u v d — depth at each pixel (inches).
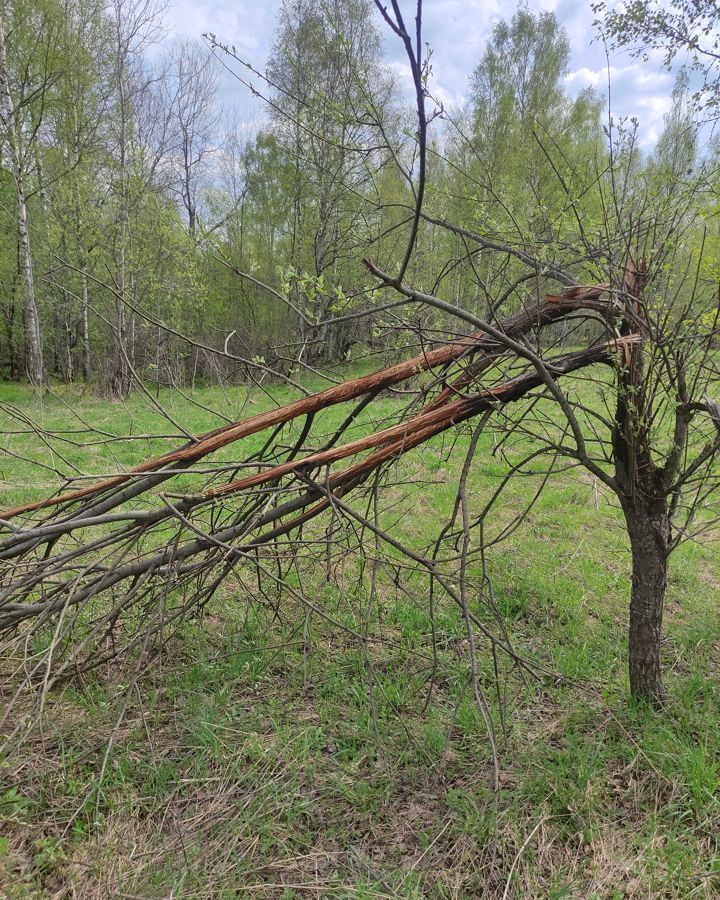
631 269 96.1
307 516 108.9
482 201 103.8
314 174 585.0
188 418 434.9
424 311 107.0
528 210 98.6
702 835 84.4
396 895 75.1
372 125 75.0
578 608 155.2
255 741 102.0
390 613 152.0
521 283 98.9
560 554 195.0
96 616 139.4
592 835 83.9
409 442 97.2
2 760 86.2
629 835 84.4
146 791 91.5
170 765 95.5
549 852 82.3
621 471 105.6
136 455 330.0
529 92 644.7
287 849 81.9
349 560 184.1
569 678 124.8
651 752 97.7
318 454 96.8
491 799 90.0
